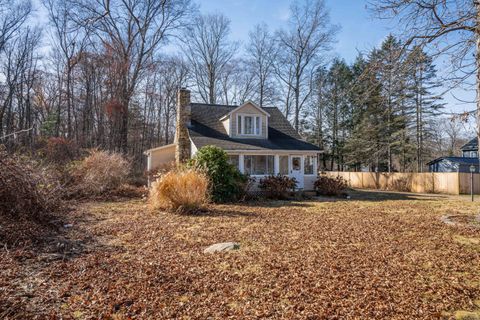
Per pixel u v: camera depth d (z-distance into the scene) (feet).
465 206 42.78
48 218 25.44
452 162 84.17
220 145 53.98
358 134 91.97
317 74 98.53
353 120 97.86
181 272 15.10
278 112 70.64
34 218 23.53
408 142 86.38
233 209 37.42
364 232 24.27
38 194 24.03
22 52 83.41
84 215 31.58
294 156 59.88
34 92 88.99
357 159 98.37
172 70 111.04
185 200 33.73
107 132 85.97
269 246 20.04
